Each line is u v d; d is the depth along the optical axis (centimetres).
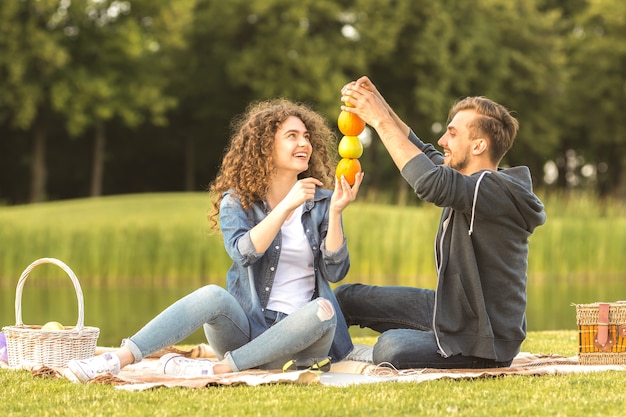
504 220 397
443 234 403
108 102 2727
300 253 425
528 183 409
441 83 2947
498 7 3155
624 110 3300
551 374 402
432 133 3200
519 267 406
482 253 400
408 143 393
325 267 425
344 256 421
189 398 342
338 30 2961
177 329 395
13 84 2592
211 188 448
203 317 397
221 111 3158
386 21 2853
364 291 453
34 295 1360
